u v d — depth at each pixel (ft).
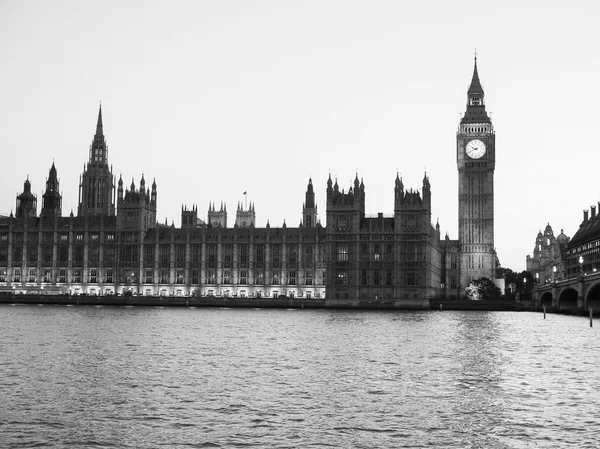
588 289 650.02
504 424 181.88
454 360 297.33
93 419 186.29
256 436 171.32
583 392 221.46
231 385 232.32
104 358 297.94
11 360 286.25
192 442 166.81
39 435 171.94
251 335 421.18
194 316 649.61
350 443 166.09
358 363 286.46
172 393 218.59
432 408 199.00
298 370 266.16
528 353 325.42
